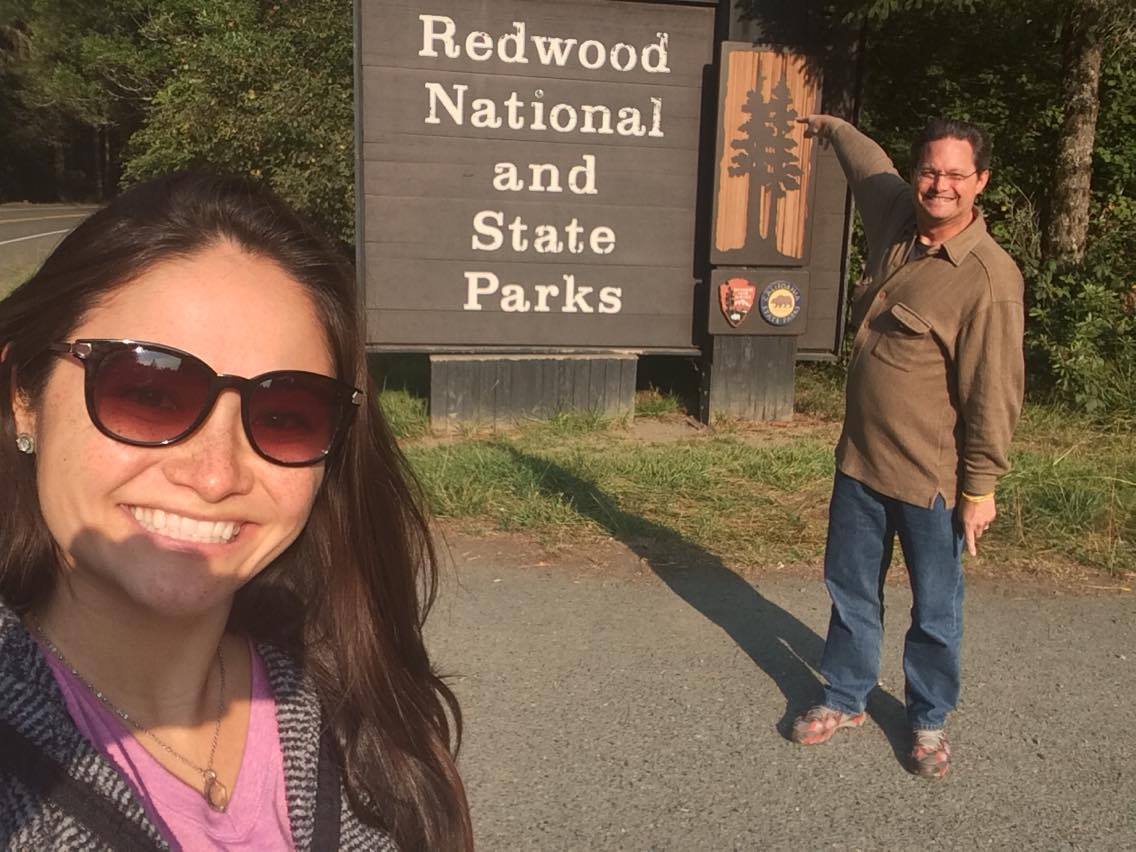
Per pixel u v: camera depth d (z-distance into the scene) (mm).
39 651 899
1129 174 9500
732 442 6848
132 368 892
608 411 7266
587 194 6988
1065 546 4949
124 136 33156
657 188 7074
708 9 6938
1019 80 9305
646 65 6918
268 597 1257
